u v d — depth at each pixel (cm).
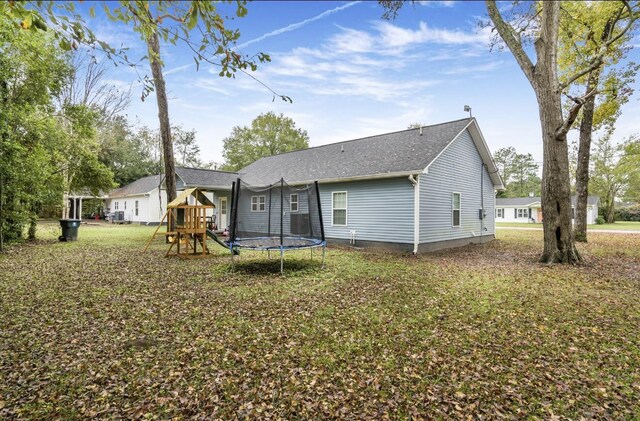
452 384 297
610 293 596
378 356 349
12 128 1109
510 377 308
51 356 344
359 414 256
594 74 1285
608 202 4062
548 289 624
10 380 298
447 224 1309
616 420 249
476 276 739
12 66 1093
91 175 1827
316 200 957
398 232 1176
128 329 420
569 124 847
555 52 888
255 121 3947
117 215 2928
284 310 499
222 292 600
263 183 1683
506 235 1980
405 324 440
